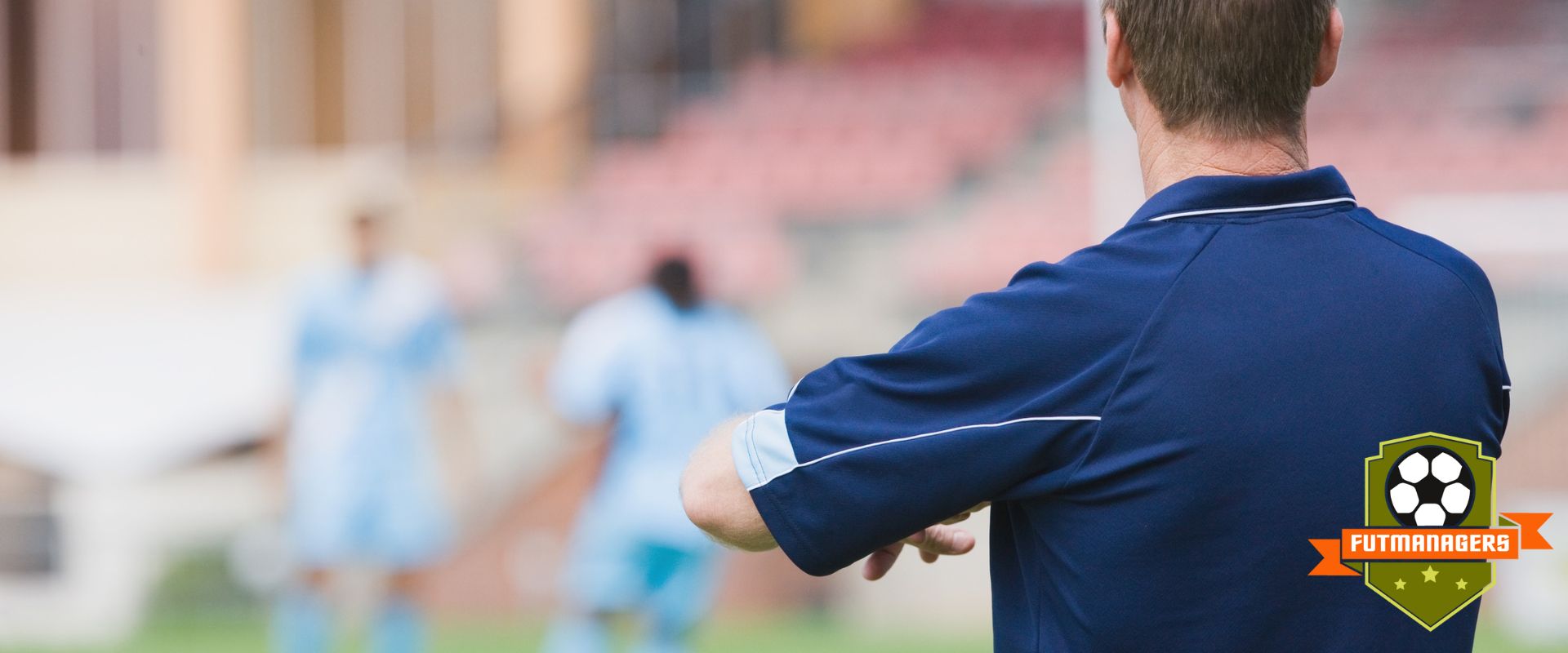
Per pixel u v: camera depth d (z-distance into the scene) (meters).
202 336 16.36
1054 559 2.07
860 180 19.44
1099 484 2.00
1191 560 1.97
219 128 19.31
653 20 22.06
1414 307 2.05
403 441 9.61
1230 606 1.96
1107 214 10.59
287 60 21.42
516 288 15.35
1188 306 2.01
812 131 20.72
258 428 14.66
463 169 19.28
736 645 10.88
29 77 21.16
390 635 9.61
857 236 15.48
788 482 2.10
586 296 14.95
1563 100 18.14
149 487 13.94
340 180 19.53
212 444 14.49
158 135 21.00
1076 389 2.00
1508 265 12.48
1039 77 21.84
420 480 9.66
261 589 12.52
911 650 10.60
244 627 12.32
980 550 11.94
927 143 20.12
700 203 17.92
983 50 23.34
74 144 21.11
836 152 20.05
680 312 8.24
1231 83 2.11
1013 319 2.05
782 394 8.73
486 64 21.58
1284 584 1.95
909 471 2.04
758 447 2.14
